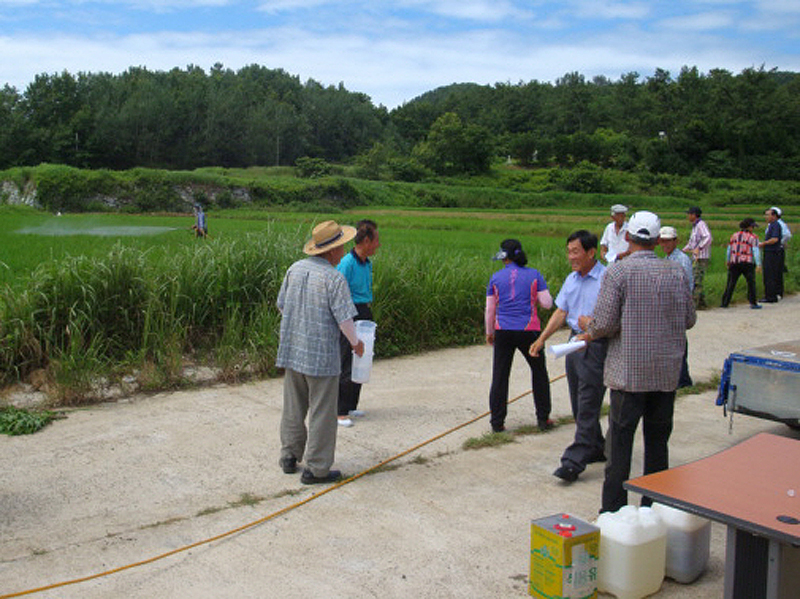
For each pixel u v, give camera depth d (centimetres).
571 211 6750
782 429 696
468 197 8312
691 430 691
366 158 10688
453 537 459
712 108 12400
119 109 10994
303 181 7781
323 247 544
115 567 410
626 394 454
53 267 850
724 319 1313
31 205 6431
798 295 1670
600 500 523
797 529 323
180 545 439
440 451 620
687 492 366
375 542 450
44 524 461
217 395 763
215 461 578
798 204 8269
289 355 537
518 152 12800
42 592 381
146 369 788
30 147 10100
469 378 882
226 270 919
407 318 1014
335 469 569
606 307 446
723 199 8406
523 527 476
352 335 532
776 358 607
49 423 660
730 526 358
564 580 377
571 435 673
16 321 767
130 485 526
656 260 453
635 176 10256
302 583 398
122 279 848
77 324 788
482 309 1111
